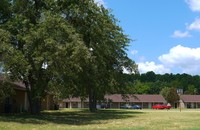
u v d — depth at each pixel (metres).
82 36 38.91
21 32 35.75
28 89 40.94
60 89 38.47
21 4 37.62
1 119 33.62
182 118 42.38
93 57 37.59
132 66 62.84
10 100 48.22
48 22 33.38
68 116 44.34
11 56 32.66
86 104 126.69
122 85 63.78
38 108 41.88
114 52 58.72
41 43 33.09
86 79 44.19
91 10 40.66
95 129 24.61
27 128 25.94
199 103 147.38
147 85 187.25
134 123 33.00
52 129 24.88
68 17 39.97
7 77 33.75
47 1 38.66
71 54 33.59
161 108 111.81
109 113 57.28
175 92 143.25
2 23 38.53
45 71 35.00
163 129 24.94
